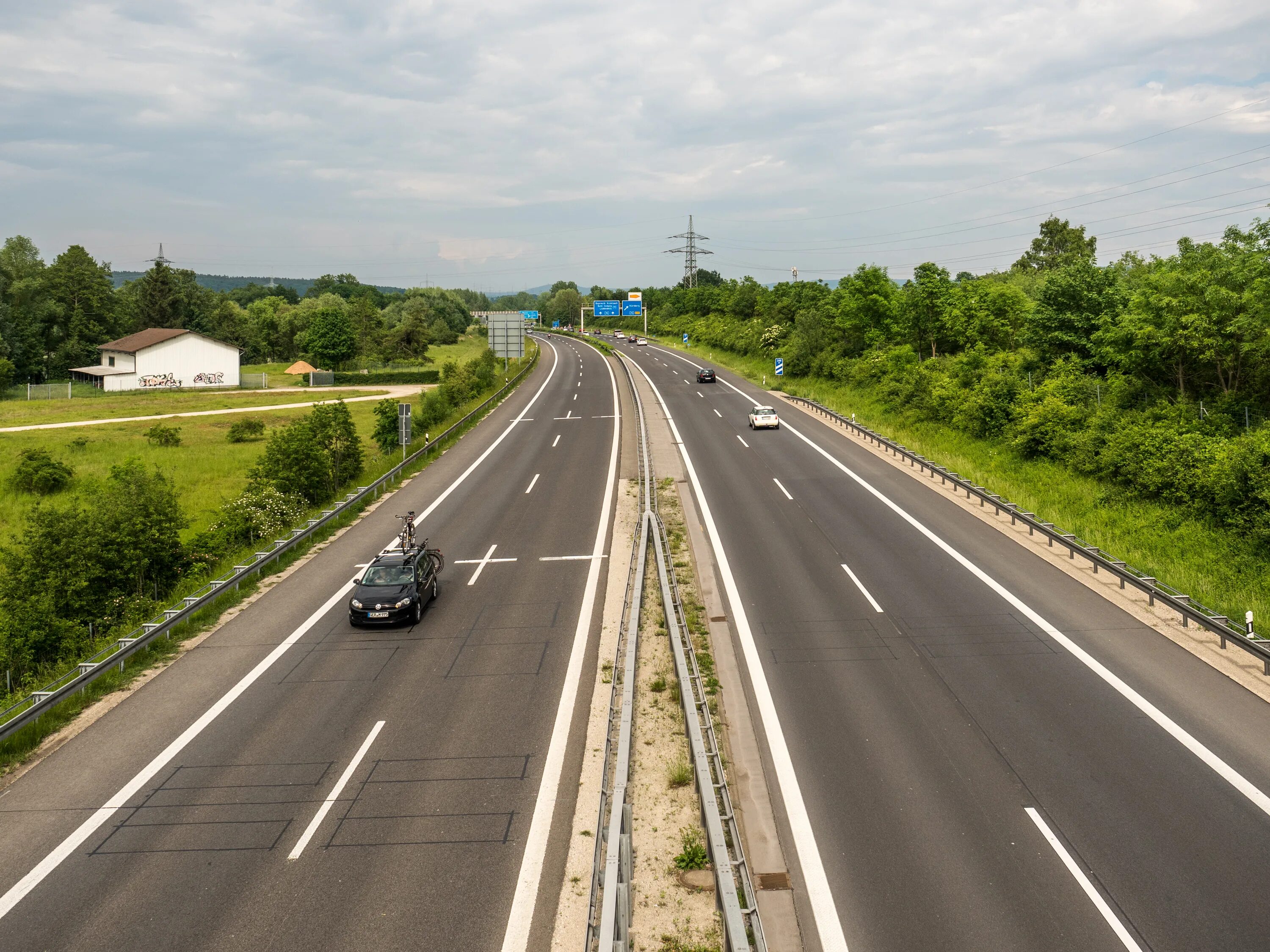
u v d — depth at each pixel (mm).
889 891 10477
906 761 13617
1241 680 16484
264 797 12977
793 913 10156
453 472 39250
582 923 10109
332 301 154625
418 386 95500
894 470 37094
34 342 101938
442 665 18047
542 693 16516
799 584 22750
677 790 12969
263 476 32562
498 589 23078
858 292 68938
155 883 10922
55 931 10016
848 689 16391
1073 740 14172
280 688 17062
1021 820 11891
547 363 95500
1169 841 11281
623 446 44594
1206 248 33625
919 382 50906
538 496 34125
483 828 12086
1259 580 21750
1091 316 42812
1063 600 21188
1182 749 13773
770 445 44031
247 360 132500
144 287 128125
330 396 83375
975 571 23531
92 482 37562
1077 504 30297
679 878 10883
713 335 112000
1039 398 38656
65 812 12680
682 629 18250
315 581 24188
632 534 28094
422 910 10344
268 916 10227
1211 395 33375
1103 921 9773
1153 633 18953
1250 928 9570
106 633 21375
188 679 17672
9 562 23078
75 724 15734
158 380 90750
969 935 9633
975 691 16141
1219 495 25312
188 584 24094
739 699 16047
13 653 19719
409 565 21422
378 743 14648
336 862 11305
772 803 12547
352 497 32594
